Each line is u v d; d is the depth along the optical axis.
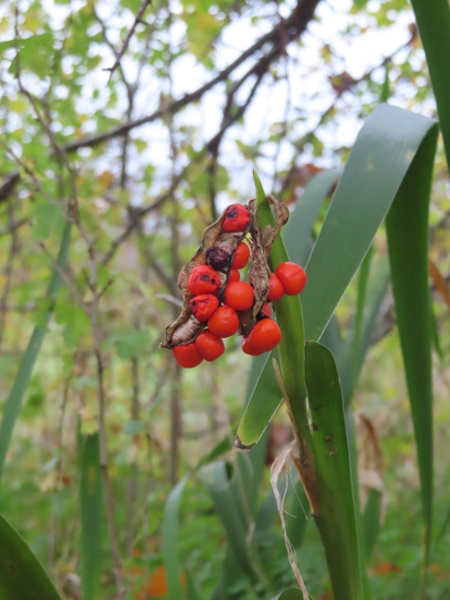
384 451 0.85
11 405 0.35
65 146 0.62
